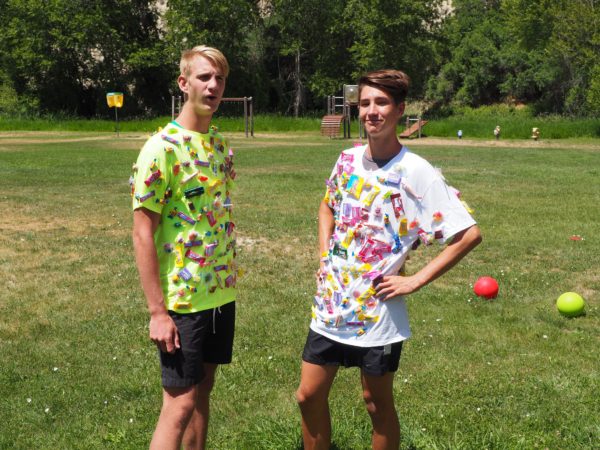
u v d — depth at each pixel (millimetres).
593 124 40688
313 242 10234
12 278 8133
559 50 46094
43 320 6641
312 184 16578
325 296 3400
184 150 3332
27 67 55688
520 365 5578
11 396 4941
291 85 61594
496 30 57094
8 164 21172
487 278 7668
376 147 3352
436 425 4422
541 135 40656
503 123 43500
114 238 10359
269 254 9469
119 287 7781
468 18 60094
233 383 5137
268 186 16156
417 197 3295
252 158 24156
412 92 59031
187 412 3322
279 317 6750
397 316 3357
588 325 6695
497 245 10055
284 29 57125
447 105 58062
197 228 3357
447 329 6449
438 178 3312
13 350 5852
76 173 18750
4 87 56500
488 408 4730
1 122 47031
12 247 9672
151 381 5180
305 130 46188
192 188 3334
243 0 55562
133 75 59219
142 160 3277
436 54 56062
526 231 11070
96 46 57281
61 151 27016
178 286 3338
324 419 3545
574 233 10984
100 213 12391
